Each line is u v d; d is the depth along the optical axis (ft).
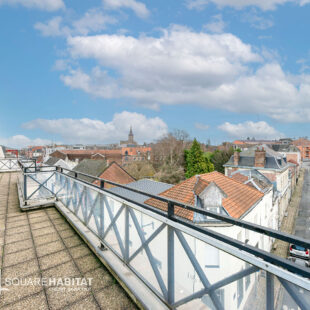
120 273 7.04
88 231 10.27
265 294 3.25
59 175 15.60
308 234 61.26
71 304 6.24
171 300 5.24
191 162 110.63
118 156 210.59
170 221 5.07
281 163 76.07
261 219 41.52
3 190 21.86
